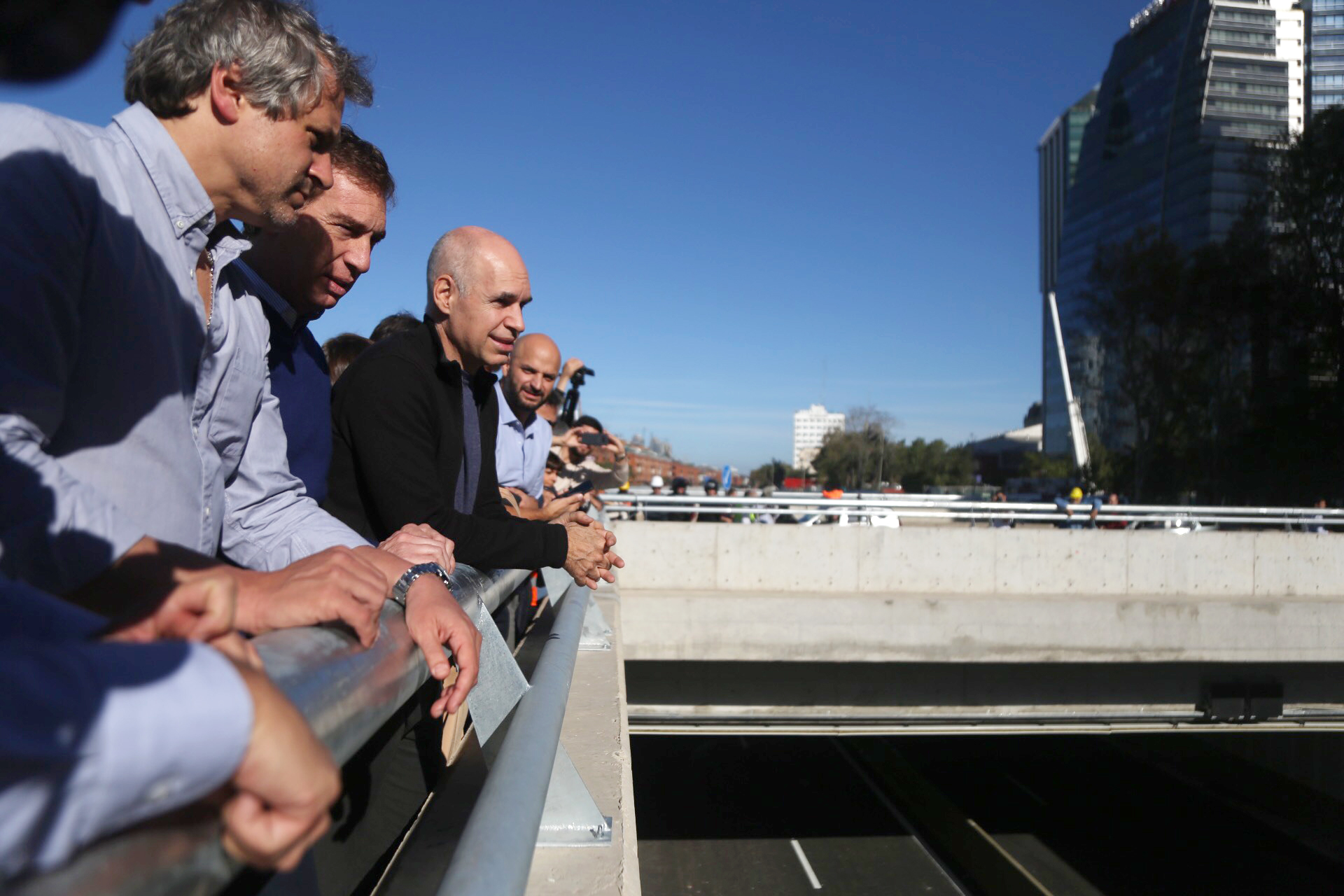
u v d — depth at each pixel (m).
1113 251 41.03
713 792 14.98
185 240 1.06
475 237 2.17
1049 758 17.45
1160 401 40.62
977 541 9.65
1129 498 45.12
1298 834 12.93
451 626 1.02
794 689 8.98
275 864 0.43
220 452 1.28
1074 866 12.06
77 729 0.31
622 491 9.86
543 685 1.42
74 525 0.66
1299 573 9.84
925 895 11.14
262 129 1.07
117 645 0.38
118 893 0.34
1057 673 9.15
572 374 5.19
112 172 0.94
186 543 1.04
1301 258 34.84
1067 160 117.12
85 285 0.87
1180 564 9.79
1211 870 11.85
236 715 0.38
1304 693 9.38
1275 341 36.91
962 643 8.77
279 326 1.72
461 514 1.76
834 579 9.53
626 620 8.51
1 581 0.52
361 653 0.73
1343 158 33.19
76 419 0.90
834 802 14.55
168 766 0.34
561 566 1.89
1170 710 9.28
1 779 0.29
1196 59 72.12
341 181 1.75
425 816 1.33
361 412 1.78
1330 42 72.00
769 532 9.53
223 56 1.03
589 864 1.28
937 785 15.74
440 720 1.83
